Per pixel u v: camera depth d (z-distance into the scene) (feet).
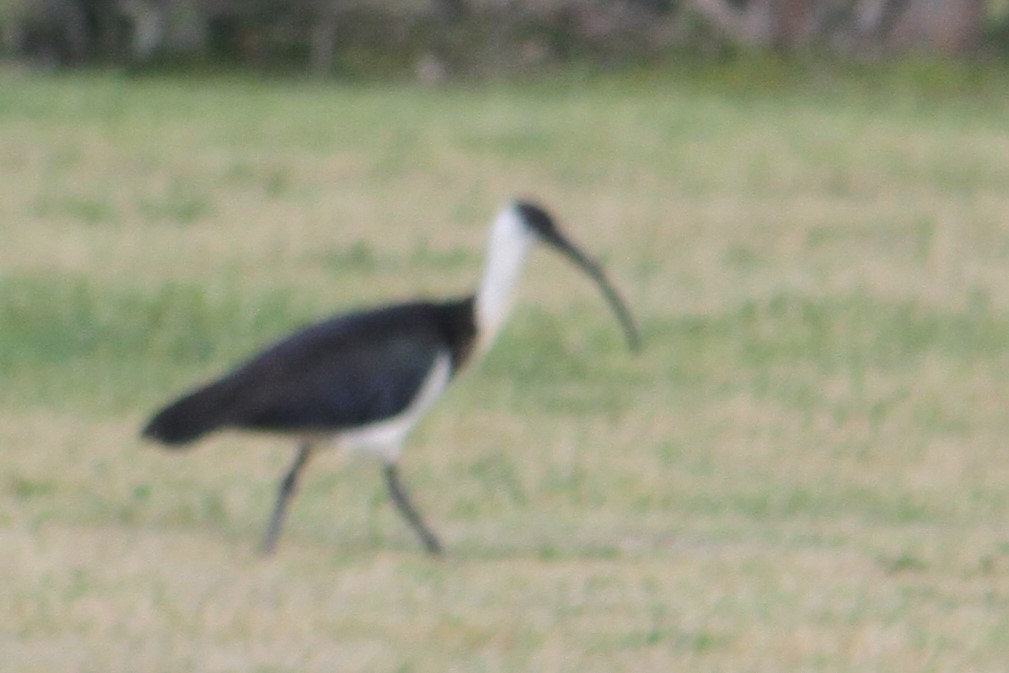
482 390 53.78
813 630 31.42
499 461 45.52
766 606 32.81
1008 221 80.48
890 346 60.49
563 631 30.78
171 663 28.48
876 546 38.17
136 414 49.29
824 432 49.73
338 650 29.35
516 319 62.34
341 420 34.17
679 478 44.45
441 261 71.82
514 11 123.34
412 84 115.44
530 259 72.08
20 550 34.78
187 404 33.45
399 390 34.47
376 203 81.61
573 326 61.82
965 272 71.15
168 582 33.06
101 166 87.20
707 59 119.03
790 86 113.80
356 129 98.07
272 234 75.15
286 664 28.55
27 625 30.22
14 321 59.93
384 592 32.89
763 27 122.01
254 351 58.08
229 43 119.44
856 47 120.98
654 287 67.92
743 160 92.02
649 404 52.60
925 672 29.50
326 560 35.32
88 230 75.05
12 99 103.09
